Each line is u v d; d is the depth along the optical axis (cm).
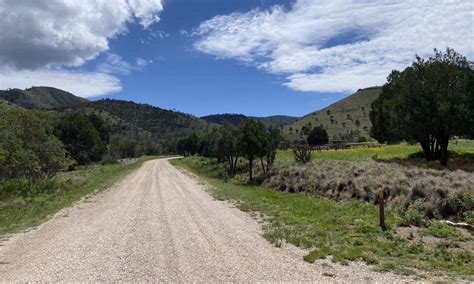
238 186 3155
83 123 6775
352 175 2248
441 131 3394
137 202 1970
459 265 787
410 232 1123
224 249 938
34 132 2997
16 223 1409
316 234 1113
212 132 6612
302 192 2441
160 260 834
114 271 750
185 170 5409
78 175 3903
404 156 4025
